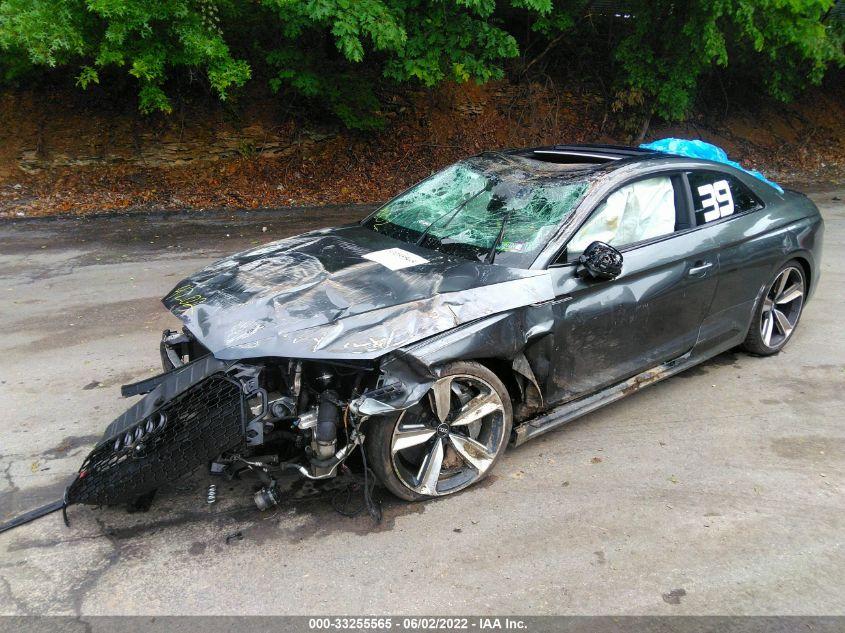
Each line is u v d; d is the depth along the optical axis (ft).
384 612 8.93
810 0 36.45
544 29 43.06
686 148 20.49
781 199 16.83
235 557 9.93
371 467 10.69
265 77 40.78
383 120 40.27
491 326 11.05
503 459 12.70
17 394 14.96
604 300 12.58
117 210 33.71
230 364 10.25
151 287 22.68
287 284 11.51
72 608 8.95
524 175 14.07
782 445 13.23
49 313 20.20
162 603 9.04
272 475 11.73
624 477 12.10
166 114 38.65
